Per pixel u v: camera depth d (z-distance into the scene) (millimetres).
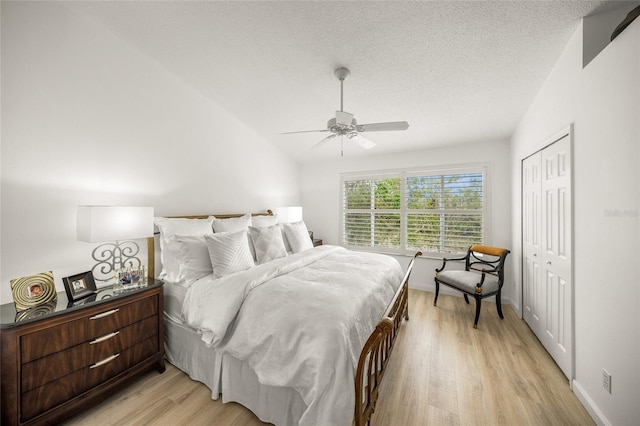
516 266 3164
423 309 3297
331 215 4875
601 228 1498
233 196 3471
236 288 1770
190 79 2742
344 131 2432
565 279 1937
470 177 3768
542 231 2373
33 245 1780
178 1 1771
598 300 1530
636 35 1205
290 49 2096
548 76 2188
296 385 1354
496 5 1564
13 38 1687
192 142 2906
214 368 1766
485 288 2887
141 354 1900
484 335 2611
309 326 1399
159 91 2566
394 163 4305
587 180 1637
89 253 2074
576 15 1605
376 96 2656
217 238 2266
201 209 3029
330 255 2957
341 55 2104
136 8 1899
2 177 1650
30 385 1378
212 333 1693
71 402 1521
